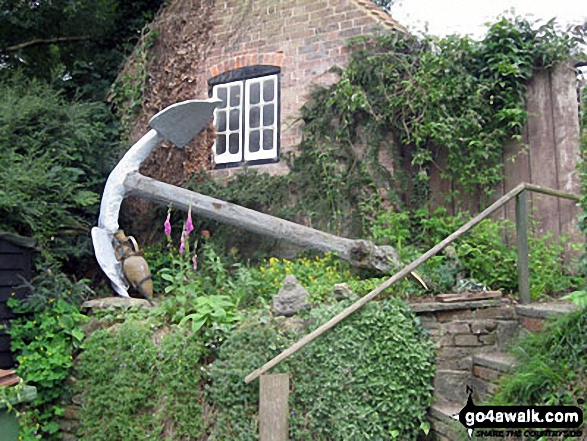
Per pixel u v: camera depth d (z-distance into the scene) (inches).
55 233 243.8
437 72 259.8
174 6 327.9
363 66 270.5
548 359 147.9
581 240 243.4
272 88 300.7
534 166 255.1
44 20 373.1
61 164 260.5
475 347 185.3
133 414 187.0
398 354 178.4
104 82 352.8
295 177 280.4
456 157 258.7
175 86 318.7
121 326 195.9
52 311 205.2
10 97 257.1
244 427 173.6
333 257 250.5
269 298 221.3
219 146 311.0
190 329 190.1
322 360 178.4
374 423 173.5
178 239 295.6
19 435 181.0
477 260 220.2
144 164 313.3
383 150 268.5
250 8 308.3
